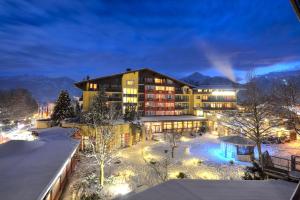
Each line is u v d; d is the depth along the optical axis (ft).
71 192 62.54
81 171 83.46
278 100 75.15
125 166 93.04
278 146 130.82
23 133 131.34
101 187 68.74
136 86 181.88
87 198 58.75
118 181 75.20
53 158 51.26
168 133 160.66
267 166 36.60
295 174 31.19
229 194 24.50
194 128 189.16
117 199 24.20
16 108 269.03
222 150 115.24
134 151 121.49
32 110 291.58
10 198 29.84
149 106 188.14
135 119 156.56
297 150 120.26
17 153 54.70
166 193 24.26
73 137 100.83
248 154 104.27
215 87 210.38
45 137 93.30
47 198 41.91
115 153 108.78
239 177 79.41
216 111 197.26
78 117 133.90
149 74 191.11
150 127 168.55
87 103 166.50
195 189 25.53
